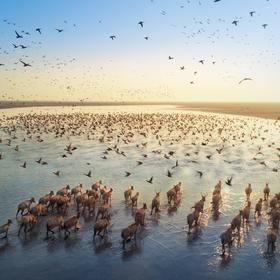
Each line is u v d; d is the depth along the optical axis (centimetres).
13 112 13125
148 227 2131
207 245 1908
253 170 3631
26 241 1912
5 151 4559
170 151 4438
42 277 1588
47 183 3033
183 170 3588
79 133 6275
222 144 5309
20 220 2175
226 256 1794
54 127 7044
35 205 2256
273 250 1861
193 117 10706
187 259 1759
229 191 2886
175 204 2545
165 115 11738
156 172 3491
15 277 1583
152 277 1600
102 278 1590
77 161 3972
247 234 2053
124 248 1861
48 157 4184
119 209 2423
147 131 6869
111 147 4947
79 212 2300
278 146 5212
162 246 1891
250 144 5350
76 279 1579
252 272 1650
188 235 2025
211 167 3731
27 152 4503
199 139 5812
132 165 3788
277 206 2309
